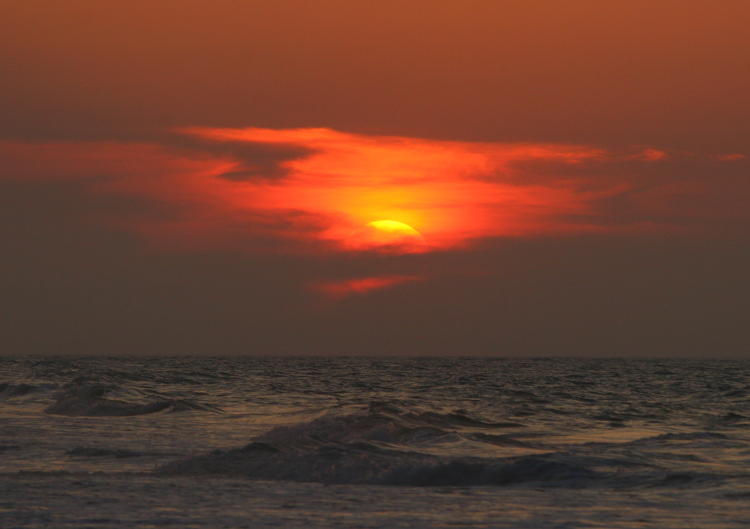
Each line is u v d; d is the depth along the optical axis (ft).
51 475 137.69
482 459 150.82
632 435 238.68
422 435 211.41
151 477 136.15
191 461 149.38
